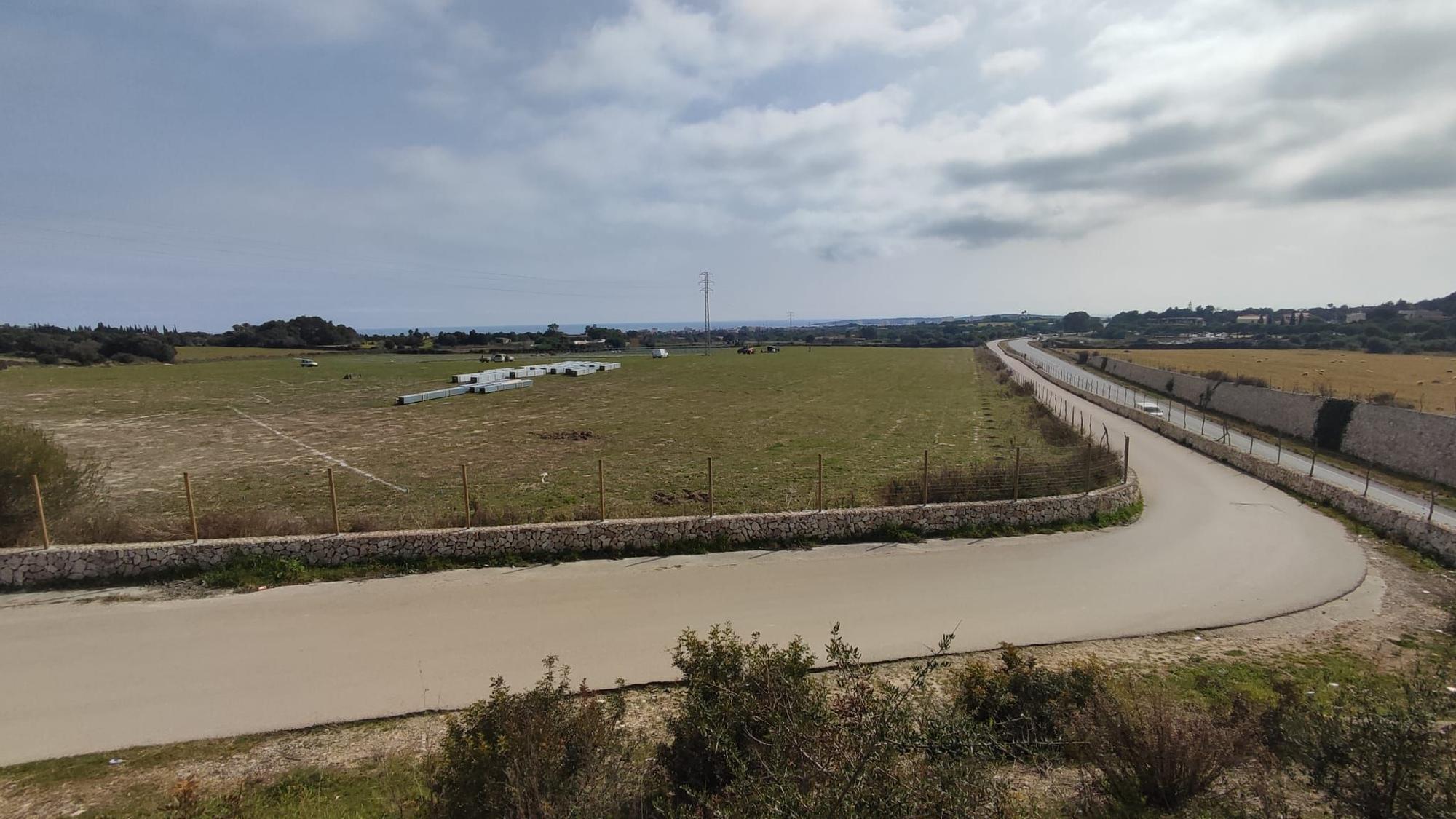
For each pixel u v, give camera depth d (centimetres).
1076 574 1370
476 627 1102
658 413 4038
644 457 2638
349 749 785
